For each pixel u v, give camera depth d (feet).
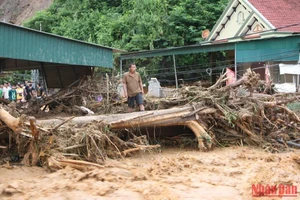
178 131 29.04
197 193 16.30
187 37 93.50
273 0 83.97
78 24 108.37
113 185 17.15
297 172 20.24
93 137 21.77
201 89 31.17
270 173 19.62
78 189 16.75
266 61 56.08
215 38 90.43
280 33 69.00
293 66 52.13
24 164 21.22
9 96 63.98
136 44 90.12
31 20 124.57
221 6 98.17
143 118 25.41
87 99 42.45
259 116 28.43
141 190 16.55
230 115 27.20
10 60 50.08
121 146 24.04
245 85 28.89
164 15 95.55
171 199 15.46
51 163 19.93
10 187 16.60
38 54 36.65
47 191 16.44
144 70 81.97
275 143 27.81
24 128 21.33
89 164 20.25
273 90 35.40
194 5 99.45
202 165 21.80
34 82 70.23
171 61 90.94
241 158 23.76
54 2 134.31
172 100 32.07
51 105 44.60
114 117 25.85
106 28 98.53
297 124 30.83
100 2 120.57
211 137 26.76
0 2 194.08
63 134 22.09
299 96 31.12
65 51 40.16
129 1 107.96
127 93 32.81
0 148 22.74
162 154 25.13
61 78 49.83
